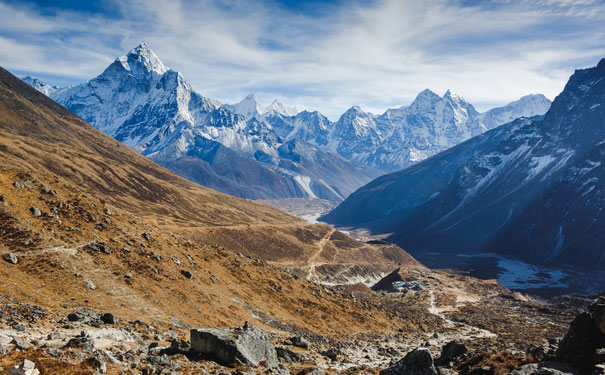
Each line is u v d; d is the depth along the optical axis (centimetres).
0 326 2878
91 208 7069
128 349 3123
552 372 2803
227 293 7088
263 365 3503
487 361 3662
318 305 8625
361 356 5738
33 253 5175
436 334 9306
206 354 3406
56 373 2103
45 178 7219
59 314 3781
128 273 5816
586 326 3092
